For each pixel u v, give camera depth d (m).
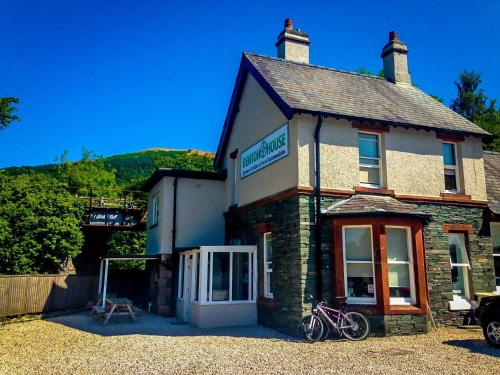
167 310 16.45
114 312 14.32
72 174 45.53
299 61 16.38
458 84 45.06
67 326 13.51
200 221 17.36
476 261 13.29
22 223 20.14
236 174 16.45
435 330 11.73
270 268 13.45
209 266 13.71
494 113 39.84
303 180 11.77
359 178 12.57
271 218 13.16
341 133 12.50
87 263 27.19
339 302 10.93
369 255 11.39
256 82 15.02
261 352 9.01
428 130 13.41
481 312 9.51
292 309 11.45
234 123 16.94
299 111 11.79
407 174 13.07
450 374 7.08
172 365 7.90
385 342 10.02
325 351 9.05
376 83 16.05
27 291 15.49
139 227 26.28
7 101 23.75
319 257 11.38
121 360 8.34
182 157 40.06
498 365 7.61
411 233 11.63
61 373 7.39
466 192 13.77
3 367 7.85
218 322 13.20
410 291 11.50
